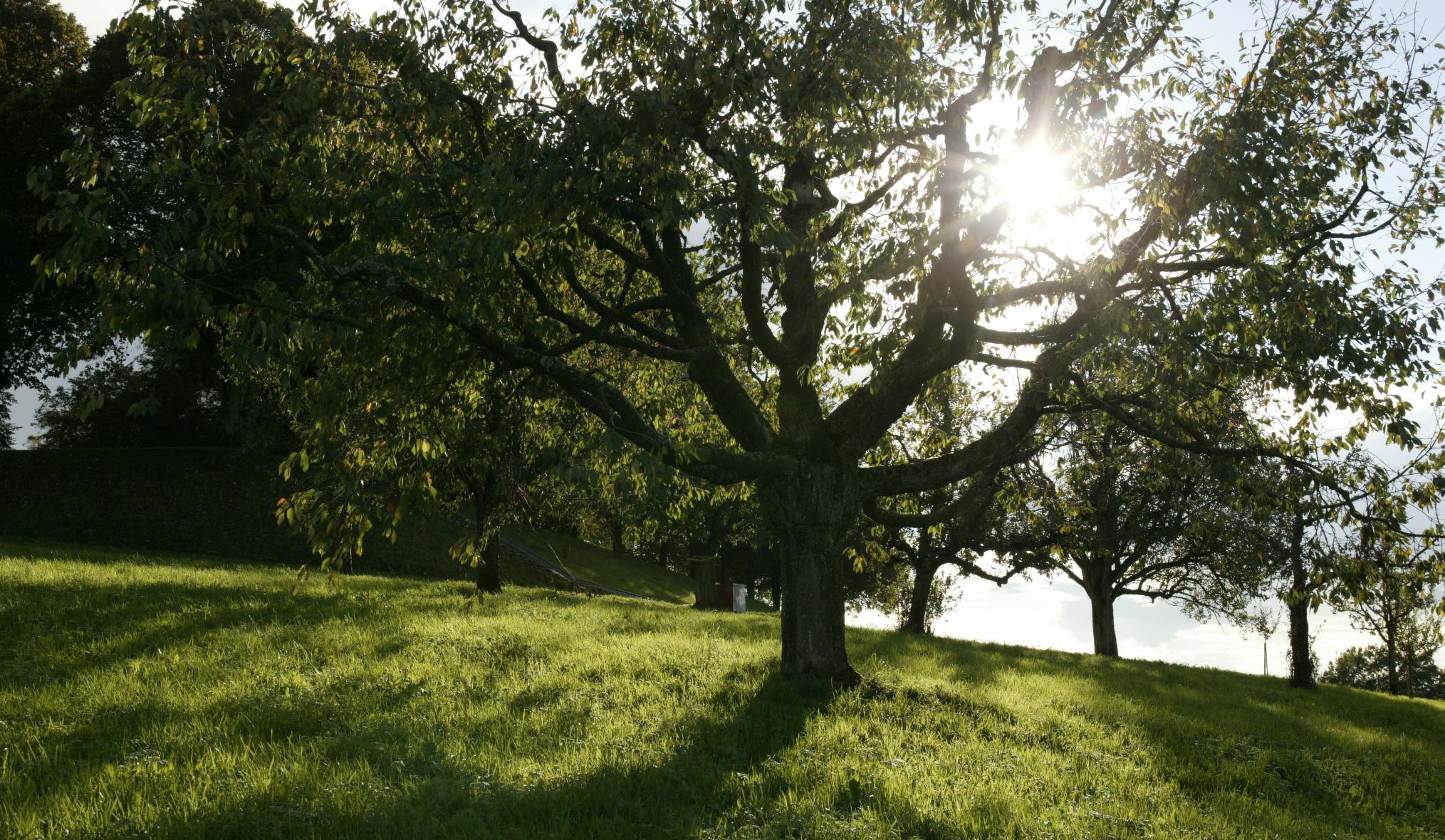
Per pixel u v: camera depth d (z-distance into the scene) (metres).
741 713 12.18
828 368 13.66
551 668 14.49
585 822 7.83
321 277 12.91
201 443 55.66
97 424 54.25
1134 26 12.82
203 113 11.87
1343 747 16.56
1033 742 12.74
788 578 14.49
